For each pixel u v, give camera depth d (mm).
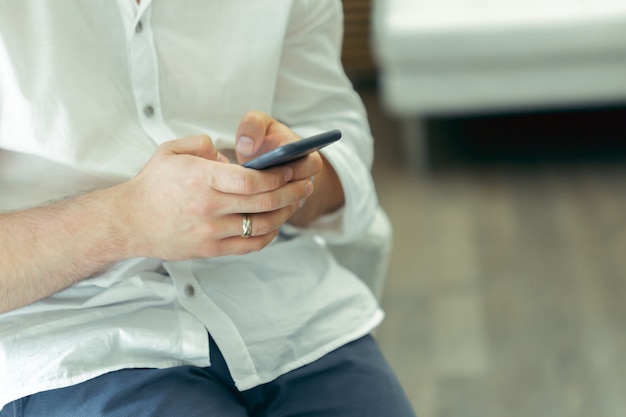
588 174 3463
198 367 1317
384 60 3342
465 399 2434
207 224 1199
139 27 1330
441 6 3350
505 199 3344
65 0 1274
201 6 1378
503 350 2594
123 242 1229
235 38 1405
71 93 1273
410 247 3100
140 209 1210
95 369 1248
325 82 1560
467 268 2959
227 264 1400
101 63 1313
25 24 1250
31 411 1238
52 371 1229
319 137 1120
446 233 3162
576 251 3000
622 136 3740
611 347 2576
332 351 1413
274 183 1181
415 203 3373
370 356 1437
